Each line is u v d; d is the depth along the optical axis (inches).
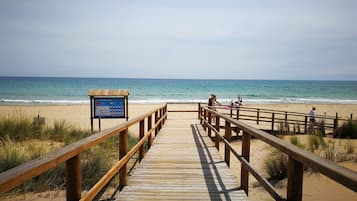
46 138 312.8
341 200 180.1
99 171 208.4
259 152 360.8
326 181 217.0
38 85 3075.8
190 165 199.6
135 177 170.4
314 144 346.6
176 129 410.0
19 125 310.3
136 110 1058.7
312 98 2037.4
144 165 199.5
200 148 263.6
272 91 2699.3
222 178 169.0
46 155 65.7
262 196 210.4
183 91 2549.2
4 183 46.1
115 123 732.0
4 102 1398.9
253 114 884.0
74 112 967.6
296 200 74.8
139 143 181.5
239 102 933.2
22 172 51.3
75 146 77.4
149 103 1406.3
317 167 58.4
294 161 75.2
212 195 140.6
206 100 1739.7
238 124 146.6
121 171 151.8
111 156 266.4
